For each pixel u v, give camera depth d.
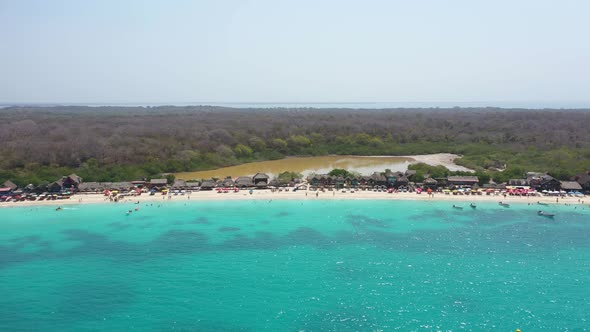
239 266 79.00
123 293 68.75
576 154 177.62
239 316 61.75
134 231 98.75
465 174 145.50
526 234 96.69
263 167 186.38
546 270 77.62
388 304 65.31
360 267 78.56
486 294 68.56
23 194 125.94
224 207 118.75
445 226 102.44
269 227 101.50
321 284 71.81
